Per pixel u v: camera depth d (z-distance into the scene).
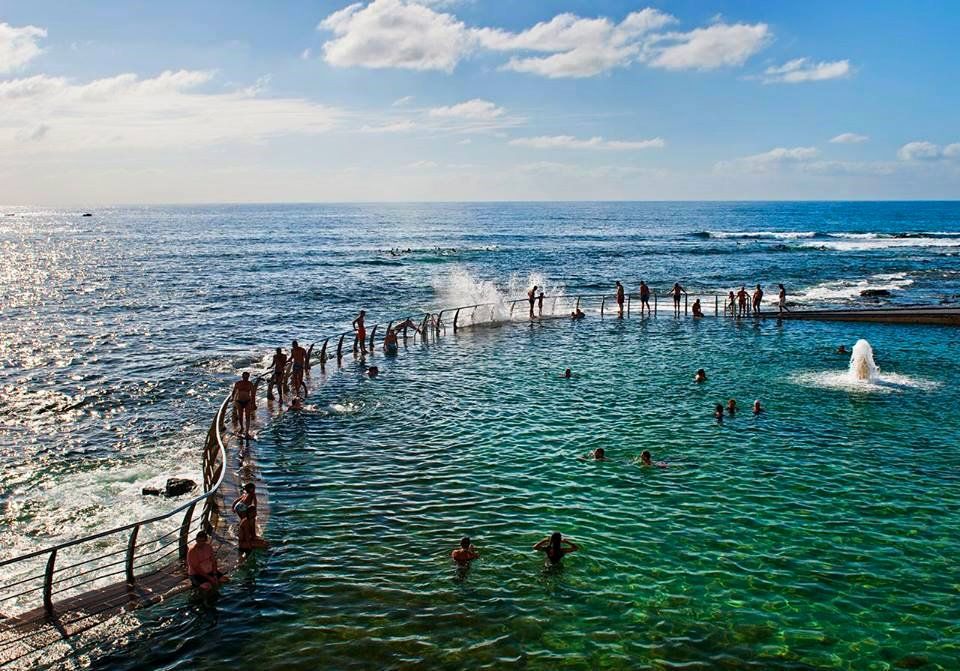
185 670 9.80
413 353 33.78
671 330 39.84
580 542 13.73
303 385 26.39
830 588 11.92
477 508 15.44
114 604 11.38
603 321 43.66
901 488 16.23
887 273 73.44
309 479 17.22
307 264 88.88
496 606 11.47
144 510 15.78
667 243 125.56
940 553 13.10
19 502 16.36
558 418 22.28
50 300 56.12
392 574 12.55
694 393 25.27
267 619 11.09
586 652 10.21
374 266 86.81
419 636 10.62
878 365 29.61
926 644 10.34
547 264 88.44
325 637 10.62
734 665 9.88
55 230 192.38
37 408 25.22
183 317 47.94
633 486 16.59
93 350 36.47
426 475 17.44
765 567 12.66
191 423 23.25
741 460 18.27
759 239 135.88
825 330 38.91
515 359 32.06
